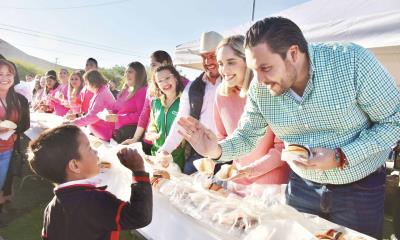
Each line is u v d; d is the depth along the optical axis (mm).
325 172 1437
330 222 1385
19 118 3352
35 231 3156
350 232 1295
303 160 1257
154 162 2225
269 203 1557
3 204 3500
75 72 5258
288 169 2008
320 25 3785
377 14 3338
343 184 1436
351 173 1393
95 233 1308
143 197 1350
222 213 1477
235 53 2006
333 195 1465
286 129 1510
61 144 1370
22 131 3453
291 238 1274
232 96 2148
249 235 1313
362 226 1457
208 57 2436
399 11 3189
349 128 1376
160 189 1851
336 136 1404
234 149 1708
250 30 1271
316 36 3779
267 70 1252
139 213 1308
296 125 1464
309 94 1355
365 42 3346
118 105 3811
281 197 1725
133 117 3555
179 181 1938
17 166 3551
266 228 1315
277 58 1223
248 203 1539
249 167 1895
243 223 1380
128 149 1409
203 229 1444
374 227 1479
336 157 1294
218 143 1676
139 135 3215
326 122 1384
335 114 1341
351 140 1396
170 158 2248
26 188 4391
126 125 3564
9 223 3312
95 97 3742
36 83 8648
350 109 1329
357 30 3443
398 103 1298
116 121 3342
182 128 1620
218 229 1402
